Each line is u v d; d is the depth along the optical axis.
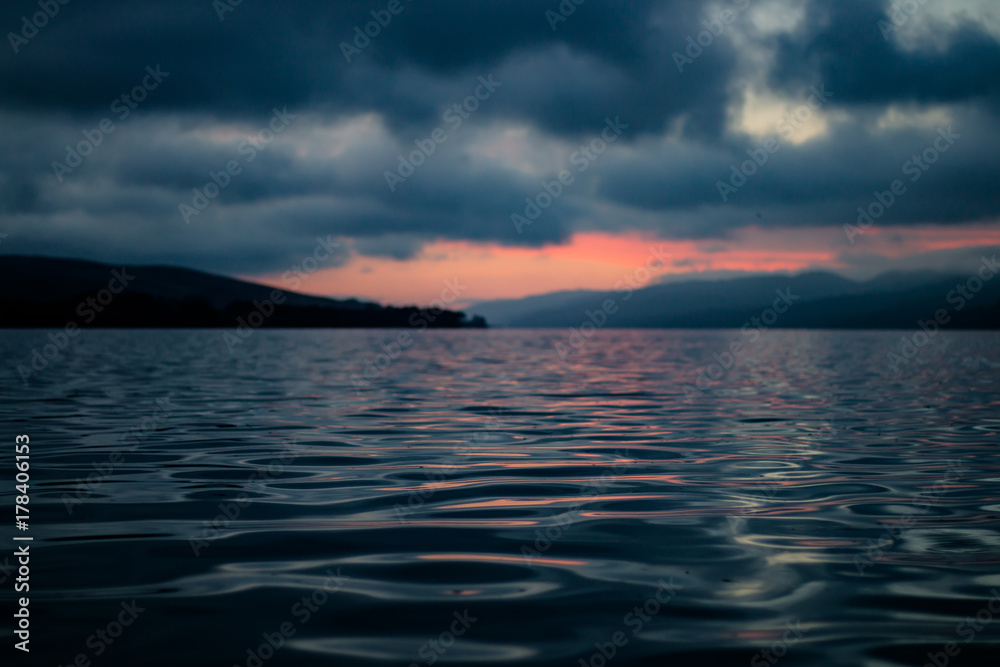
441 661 3.03
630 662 3.02
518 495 6.23
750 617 3.52
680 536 4.94
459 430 10.16
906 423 10.98
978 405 13.50
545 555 4.52
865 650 3.14
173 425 10.48
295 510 5.68
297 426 10.45
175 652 3.10
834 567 4.27
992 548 4.65
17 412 11.92
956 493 6.28
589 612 3.58
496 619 3.49
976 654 3.10
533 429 10.28
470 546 4.71
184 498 6.07
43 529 5.08
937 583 4.00
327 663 3.01
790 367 26.14
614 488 6.51
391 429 10.22
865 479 6.88
